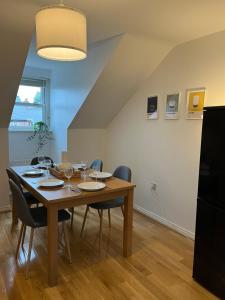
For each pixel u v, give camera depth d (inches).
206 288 80.8
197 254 83.5
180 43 114.4
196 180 111.2
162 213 131.5
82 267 91.2
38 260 95.2
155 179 134.8
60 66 167.9
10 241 108.9
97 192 86.7
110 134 171.5
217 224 76.2
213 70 100.7
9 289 78.9
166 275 87.6
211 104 102.3
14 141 174.9
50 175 110.3
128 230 97.3
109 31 102.7
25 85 177.2
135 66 126.8
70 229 121.9
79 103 146.3
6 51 97.3
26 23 87.2
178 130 118.7
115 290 79.3
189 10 80.7
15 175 99.8
